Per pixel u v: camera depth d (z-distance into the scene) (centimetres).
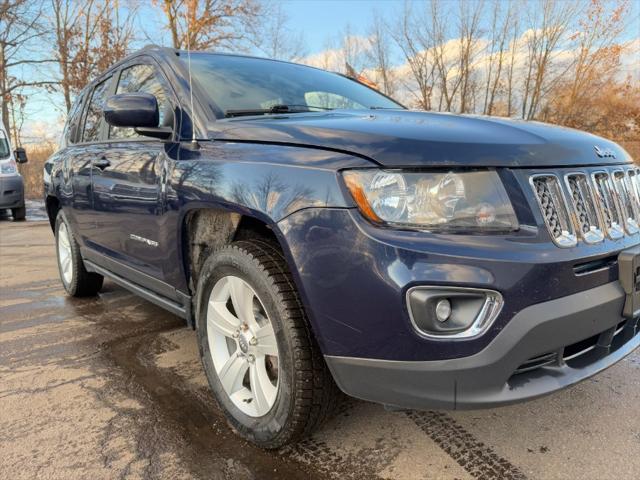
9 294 454
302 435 197
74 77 1948
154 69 292
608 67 2045
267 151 198
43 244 739
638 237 210
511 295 159
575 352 192
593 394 248
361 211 165
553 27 2053
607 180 203
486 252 160
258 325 211
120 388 263
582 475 188
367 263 162
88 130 385
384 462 198
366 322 166
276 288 188
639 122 2047
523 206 170
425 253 158
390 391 169
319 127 195
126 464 198
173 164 240
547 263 164
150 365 292
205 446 210
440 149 170
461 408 165
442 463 197
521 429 220
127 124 246
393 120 204
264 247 203
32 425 227
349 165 171
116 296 440
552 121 2134
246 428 209
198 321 237
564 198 180
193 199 220
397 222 163
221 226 238
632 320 207
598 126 2136
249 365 214
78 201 362
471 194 167
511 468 194
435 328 160
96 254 354
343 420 228
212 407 243
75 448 209
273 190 184
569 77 2111
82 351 315
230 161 208
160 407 243
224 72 286
